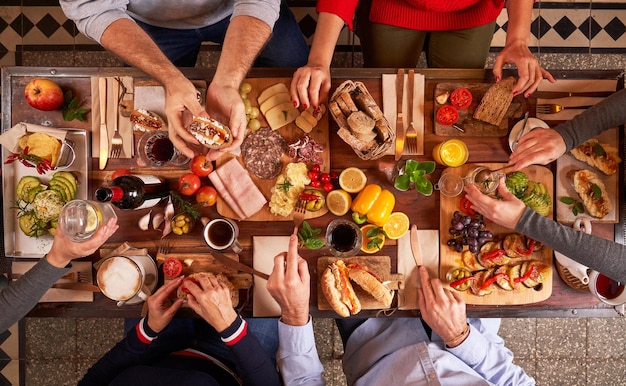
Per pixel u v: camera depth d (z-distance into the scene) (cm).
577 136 183
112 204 193
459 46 211
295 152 191
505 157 195
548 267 195
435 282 187
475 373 192
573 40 275
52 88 185
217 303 177
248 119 192
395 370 191
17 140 185
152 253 195
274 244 194
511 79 189
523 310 196
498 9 202
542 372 272
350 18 189
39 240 194
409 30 212
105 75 193
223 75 170
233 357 184
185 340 205
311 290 196
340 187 193
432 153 195
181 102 163
